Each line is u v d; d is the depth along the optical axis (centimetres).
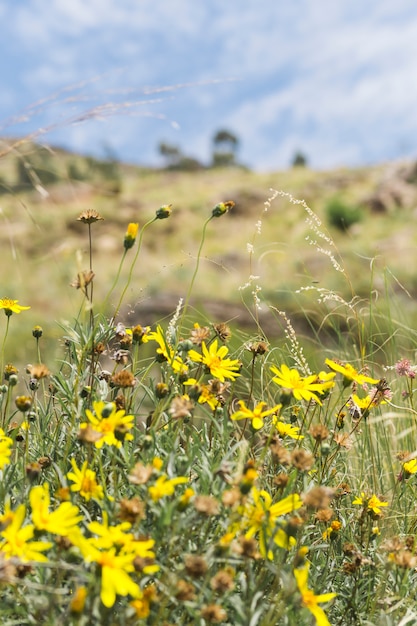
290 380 176
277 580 154
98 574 125
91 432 149
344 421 244
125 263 1981
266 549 143
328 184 3100
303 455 152
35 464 156
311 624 154
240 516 146
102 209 2473
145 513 152
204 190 3338
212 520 161
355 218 2320
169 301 935
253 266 1583
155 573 146
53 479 186
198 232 2492
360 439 264
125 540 129
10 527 129
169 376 198
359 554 177
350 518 211
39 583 143
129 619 136
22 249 1259
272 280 1020
